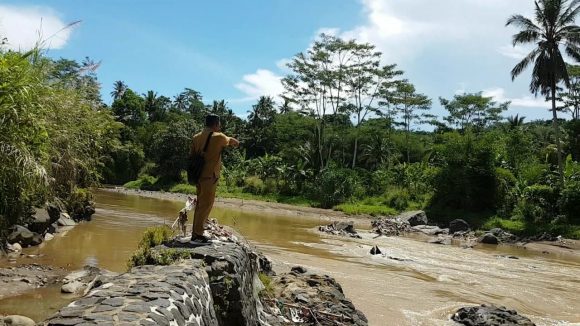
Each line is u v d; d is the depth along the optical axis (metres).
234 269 6.01
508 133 44.22
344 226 26.25
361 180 45.56
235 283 5.84
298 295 9.06
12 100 8.25
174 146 57.22
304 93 53.06
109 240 14.30
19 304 7.80
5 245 11.22
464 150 35.62
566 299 13.75
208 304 5.09
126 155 59.28
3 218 10.77
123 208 26.95
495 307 10.91
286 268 13.77
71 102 12.68
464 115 69.44
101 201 31.42
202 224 7.08
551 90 34.25
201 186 6.98
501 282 15.44
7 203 10.13
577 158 43.34
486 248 24.89
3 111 8.47
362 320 8.99
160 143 57.81
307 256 17.08
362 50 51.72
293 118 56.97
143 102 80.19
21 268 9.89
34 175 9.14
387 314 10.54
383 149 54.75
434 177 37.03
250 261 7.58
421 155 60.03
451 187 35.66
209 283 5.58
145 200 36.66
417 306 11.52
